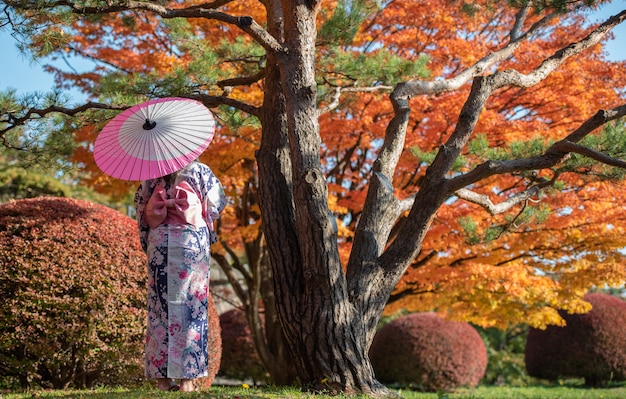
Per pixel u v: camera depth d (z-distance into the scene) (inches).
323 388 197.6
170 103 184.9
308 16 221.0
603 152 233.9
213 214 179.3
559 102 405.1
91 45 425.1
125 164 175.8
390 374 564.4
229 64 335.6
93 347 238.8
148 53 413.1
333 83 343.6
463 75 257.9
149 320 170.7
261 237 472.4
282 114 231.1
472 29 438.0
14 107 257.0
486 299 454.6
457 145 223.8
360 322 207.6
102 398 162.2
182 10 231.8
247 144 375.9
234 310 578.2
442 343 559.8
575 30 432.5
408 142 389.7
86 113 268.7
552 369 619.8
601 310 614.5
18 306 233.1
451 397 428.8
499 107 415.5
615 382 621.0
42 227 244.4
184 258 170.7
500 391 531.5
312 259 203.6
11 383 247.3
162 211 171.8
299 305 206.8
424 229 218.7
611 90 407.8
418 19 431.5
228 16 221.5
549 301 455.8
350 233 402.6
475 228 300.2
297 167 209.2
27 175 637.3
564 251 426.0
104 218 255.8
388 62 313.9
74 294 239.0
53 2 228.1
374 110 400.2
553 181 247.4
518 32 299.6
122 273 245.1
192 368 169.5
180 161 174.9
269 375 493.4
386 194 225.9
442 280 424.5
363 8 285.7
